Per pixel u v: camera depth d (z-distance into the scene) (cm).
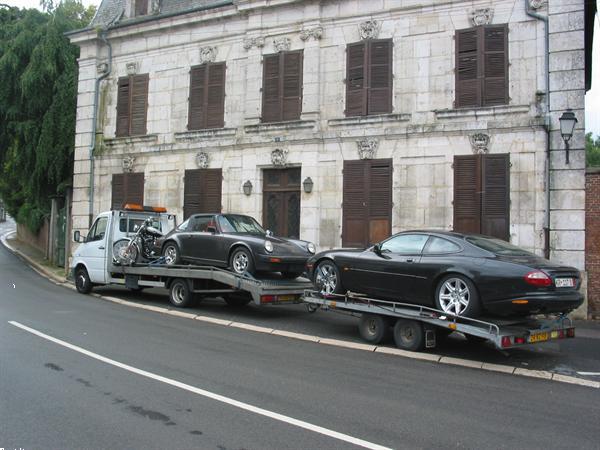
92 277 1508
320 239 1606
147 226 1437
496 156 1404
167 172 1912
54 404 565
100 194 2053
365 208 1551
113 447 456
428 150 1483
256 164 1723
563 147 1338
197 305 1294
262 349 857
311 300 1018
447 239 881
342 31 1622
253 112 1742
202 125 1848
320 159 1623
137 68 2006
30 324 1012
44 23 2331
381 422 532
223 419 529
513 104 1399
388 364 785
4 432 487
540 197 1352
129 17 2081
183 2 2002
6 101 2291
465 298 824
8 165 2703
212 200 1809
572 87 1341
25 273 2181
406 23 1538
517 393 657
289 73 1694
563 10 1357
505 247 872
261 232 1252
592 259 1296
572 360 850
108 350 812
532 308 761
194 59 1888
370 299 929
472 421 544
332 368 748
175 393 609
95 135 2069
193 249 1254
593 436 509
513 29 1415
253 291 1090
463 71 1462
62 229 2391
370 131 1557
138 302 1365
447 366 788
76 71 2247
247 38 1764
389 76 1545
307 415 547
